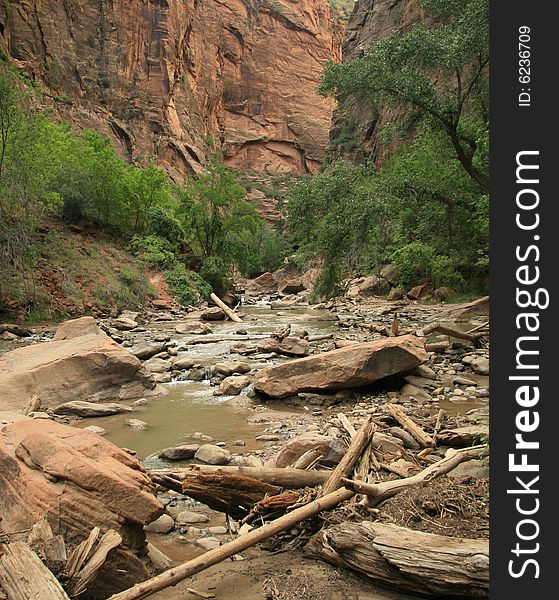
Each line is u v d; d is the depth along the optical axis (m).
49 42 78.62
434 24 26.89
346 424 8.15
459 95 19.61
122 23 88.12
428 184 25.36
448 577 3.73
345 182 24.53
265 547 4.90
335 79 20.22
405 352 11.32
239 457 7.75
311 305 35.56
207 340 19.23
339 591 4.02
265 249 70.25
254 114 118.56
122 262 31.98
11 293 24.55
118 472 4.64
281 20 123.19
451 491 4.91
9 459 4.89
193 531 5.62
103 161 34.84
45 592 3.55
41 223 30.14
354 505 4.89
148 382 12.31
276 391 11.29
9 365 11.84
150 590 3.95
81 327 15.14
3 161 25.47
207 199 42.50
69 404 10.65
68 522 4.31
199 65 106.50
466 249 30.41
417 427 8.40
